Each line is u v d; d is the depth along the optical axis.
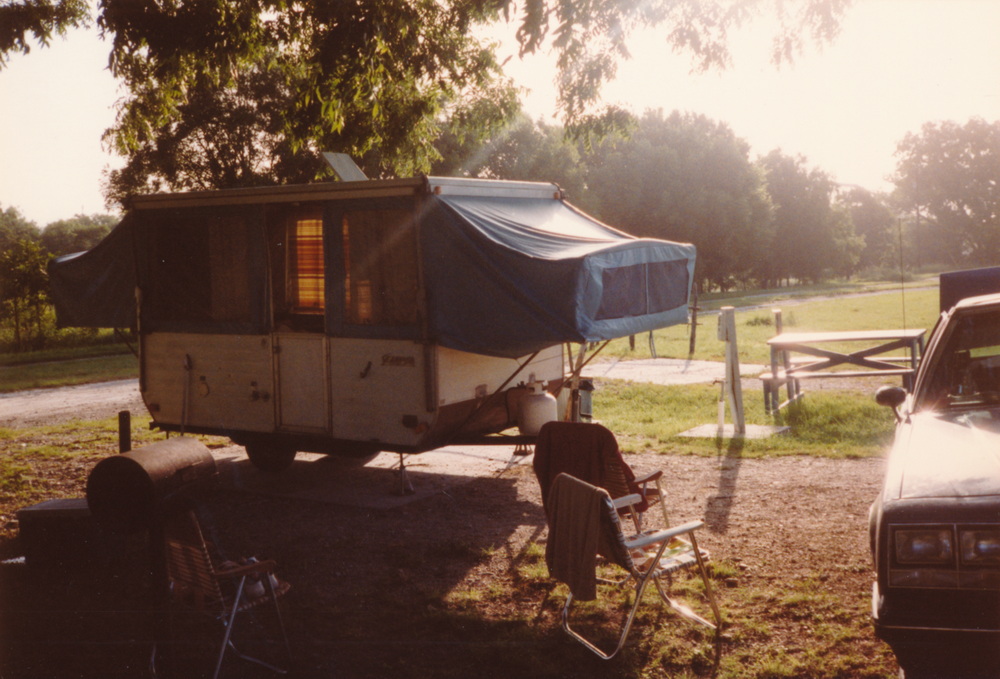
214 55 12.17
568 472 5.49
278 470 9.43
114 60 10.98
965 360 4.91
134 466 3.82
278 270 8.72
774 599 5.21
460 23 12.48
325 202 7.96
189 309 9.00
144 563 6.48
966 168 110.94
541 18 10.17
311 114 14.15
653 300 7.81
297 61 14.39
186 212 8.88
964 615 3.46
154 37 11.05
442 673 4.44
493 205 8.03
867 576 5.50
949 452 4.07
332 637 4.96
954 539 3.50
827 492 7.62
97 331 30.06
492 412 8.41
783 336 12.63
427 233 7.37
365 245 7.75
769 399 12.01
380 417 7.82
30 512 6.34
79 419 14.23
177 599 4.54
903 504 3.67
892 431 10.16
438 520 7.41
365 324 7.82
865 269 126.81
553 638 4.80
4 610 5.54
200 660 4.70
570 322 6.68
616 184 61.16
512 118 16.42
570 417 9.21
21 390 18.30
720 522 6.88
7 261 29.27
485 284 7.09
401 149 15.08
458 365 7.80
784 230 90.12
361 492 8.48
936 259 116.50
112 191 37.06
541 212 8.59
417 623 5.13
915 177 114.00
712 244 64.25
